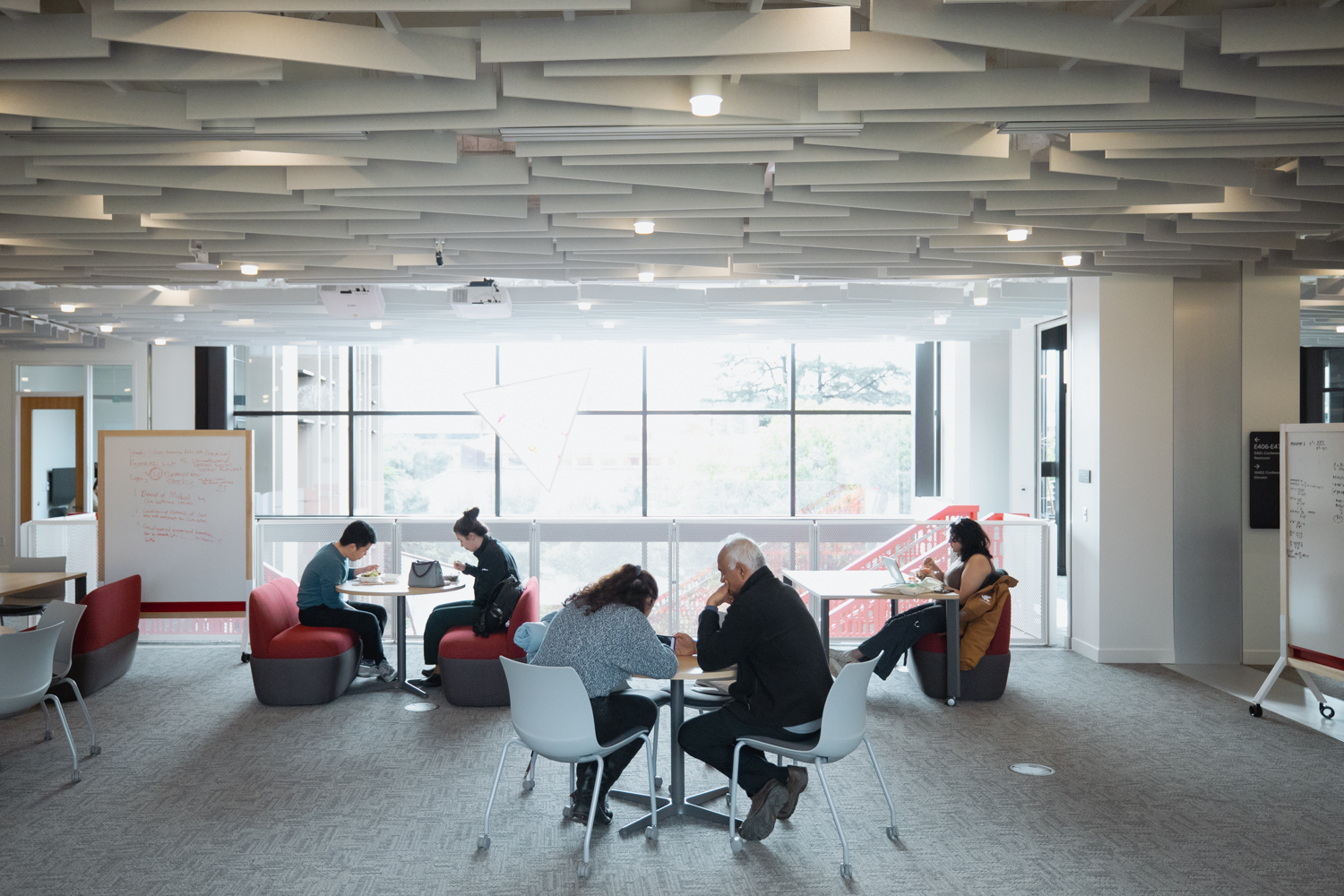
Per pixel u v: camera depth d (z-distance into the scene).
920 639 6.91
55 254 6.41
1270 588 8.02
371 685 7.17
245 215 5.36
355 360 12.95
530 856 4.17
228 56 3.45
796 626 4.23
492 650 6.64
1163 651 7.99
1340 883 3.88
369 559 9.12
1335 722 6.24
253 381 12.82
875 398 13.35
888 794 4.44
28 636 4.82
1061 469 11.82
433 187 4.77
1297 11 3.28
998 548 8.91
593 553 9.12
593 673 4.18
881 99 3.70
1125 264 7.09
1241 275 7.91
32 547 9.62
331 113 3.73
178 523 7.89
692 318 9.53
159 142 4.13
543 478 13.09
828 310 9.10
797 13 3.23
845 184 4.62
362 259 6.55
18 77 3.50
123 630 7.41
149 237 5.77
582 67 3.43
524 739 4.08
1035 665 7.93
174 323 10.09
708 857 4.16
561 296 8.34
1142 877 3.93
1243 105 3.86
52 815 4.62
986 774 5.24
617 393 13.21
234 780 5.14
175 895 3.78
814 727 4.21
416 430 13.02
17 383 12.09
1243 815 4.62
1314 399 12.74
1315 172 4.62
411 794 4.94
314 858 4.13
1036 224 5.52
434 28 3.39
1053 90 3.68
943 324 10.13
